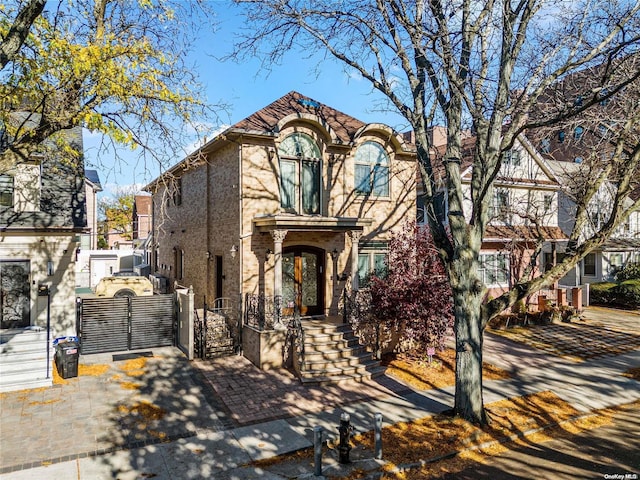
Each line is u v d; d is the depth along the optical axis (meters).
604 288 26.41
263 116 15.48
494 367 13.89
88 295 23.48
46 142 14.39
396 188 17.67
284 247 15.51
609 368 14.34
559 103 12.39
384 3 9.66
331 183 15.99
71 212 14.35
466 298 9.56
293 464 7.80
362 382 12.30
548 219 25.27
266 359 12.98
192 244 19.75
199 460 7.87
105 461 7.73
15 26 7.46
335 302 16.08
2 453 7.88
